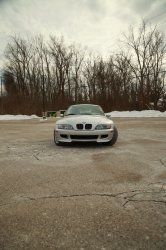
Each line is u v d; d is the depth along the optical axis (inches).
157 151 177.0
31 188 94.1
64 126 199.5
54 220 66.0
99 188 93.5
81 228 61.3
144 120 697.0
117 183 99.9
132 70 1261.1
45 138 275.0
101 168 126.3
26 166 132.8
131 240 55.4
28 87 1573.6
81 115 226.1
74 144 219.9
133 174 113.9
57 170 123.0
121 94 1396.4
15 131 383.2
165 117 884.0
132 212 70.7
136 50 1214.3
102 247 52.6
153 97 1283.2
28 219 66.7
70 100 1678.2
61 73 1656.0
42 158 155.0
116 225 62.7
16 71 1544.0
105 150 183.9
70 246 53.1
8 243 54.6
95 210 72.4
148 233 58.4
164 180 103.7
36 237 57.1
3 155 166.7
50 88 1689.2
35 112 1515.7
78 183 100.2
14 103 1491.1
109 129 197.3
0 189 93.2
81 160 147.5
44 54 1635.1
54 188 93.9
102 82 1449.3
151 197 83.3
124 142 229.6
